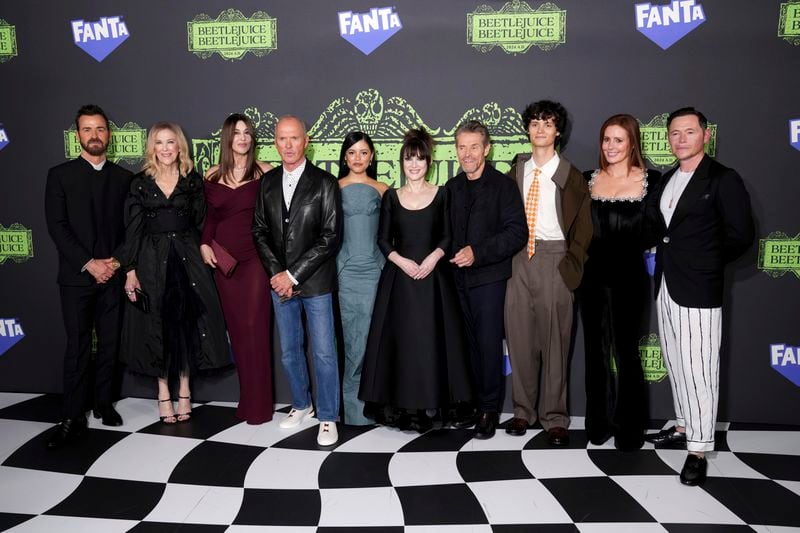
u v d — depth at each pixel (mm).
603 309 3053
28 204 3793
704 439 2781
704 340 2775
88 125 3254
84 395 3303
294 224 3141
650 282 3445
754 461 2959
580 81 3387
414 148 3139
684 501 2590
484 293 3162
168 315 3334
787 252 3322
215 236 3367
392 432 3316
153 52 3646
